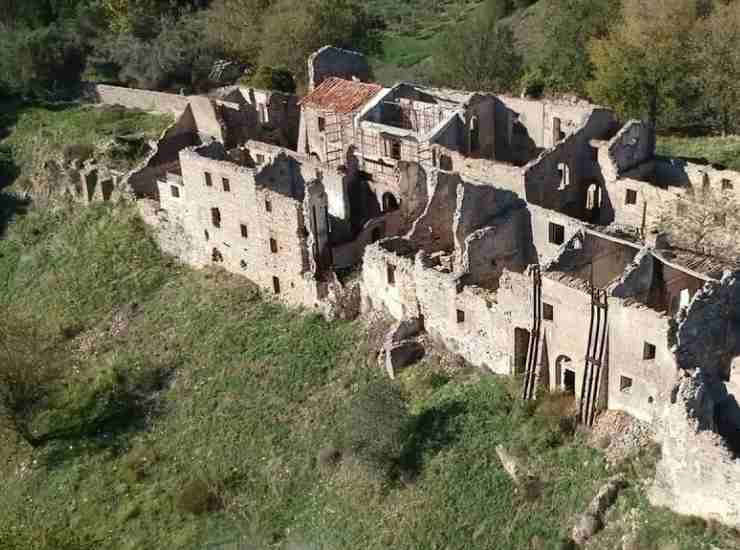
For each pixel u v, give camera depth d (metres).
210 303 75.44
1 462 69.69
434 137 73.12
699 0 101.12
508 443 54.09
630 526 47.44
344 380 64.50
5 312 78.88
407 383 61.50
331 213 73.88
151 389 71.12
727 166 82.25
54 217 94.38
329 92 84.00
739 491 44.00
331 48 90.62
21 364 69.88
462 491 53.62
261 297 74.75
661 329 48.12
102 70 123.81
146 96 108.56
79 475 66.38
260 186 71.75
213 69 120.25
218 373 69.56
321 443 61.31
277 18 120.19
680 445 45.81
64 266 87.12
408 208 71.88
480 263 61.81
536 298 53.84
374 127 76.69
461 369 60.81
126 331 77.44
